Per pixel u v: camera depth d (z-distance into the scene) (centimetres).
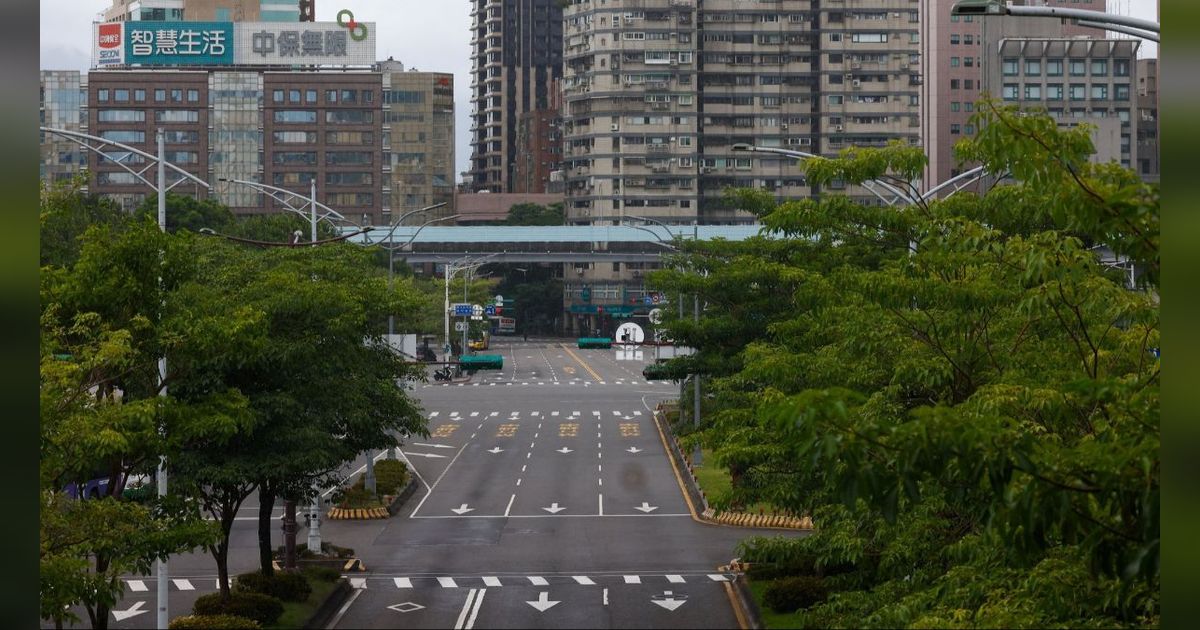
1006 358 1947
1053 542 1541
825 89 18125
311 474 3278
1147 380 1331
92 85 17262
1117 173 1321
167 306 2373
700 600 3491
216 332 2339
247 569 4016
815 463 1193
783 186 18400
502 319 19312
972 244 1928
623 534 4631
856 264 3034
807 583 3144
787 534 4581
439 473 6262
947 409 1245
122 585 1984
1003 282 1955
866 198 15575
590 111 18325
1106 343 1855
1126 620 1334
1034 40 12131
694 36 18162
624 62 18175
